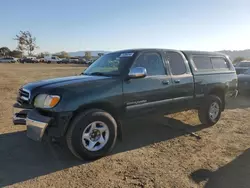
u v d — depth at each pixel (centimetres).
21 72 2645
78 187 327
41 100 385
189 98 550
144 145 484
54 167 385
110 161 408
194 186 330
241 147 471
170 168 383
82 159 403
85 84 404
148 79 470
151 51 495
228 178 353
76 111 390
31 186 329
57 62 6256
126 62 459
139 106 457
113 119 425
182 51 566
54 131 378
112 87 421
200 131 574
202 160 413
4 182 338
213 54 638
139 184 335
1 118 664
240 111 791
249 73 1120
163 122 646
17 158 416
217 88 619
